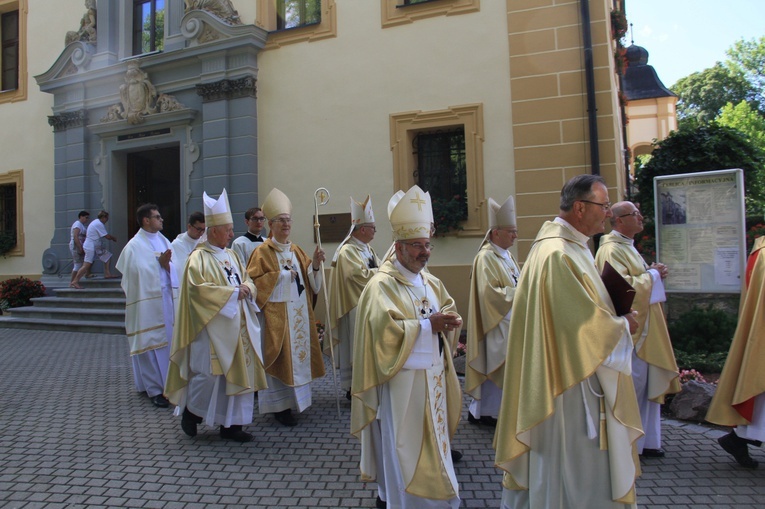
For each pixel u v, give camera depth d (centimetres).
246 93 1087
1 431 542
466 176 947
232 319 505
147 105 1195
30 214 1407
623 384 286
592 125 858
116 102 1272
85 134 1306
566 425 284
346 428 546
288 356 562
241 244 644
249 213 664
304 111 1055
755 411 418
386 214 985
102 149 1289
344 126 1022
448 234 932
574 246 299
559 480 284
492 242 552
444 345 369
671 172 1030
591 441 282
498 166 914
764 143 2911
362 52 1012
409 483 329
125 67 1229
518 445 295
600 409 283
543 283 287
